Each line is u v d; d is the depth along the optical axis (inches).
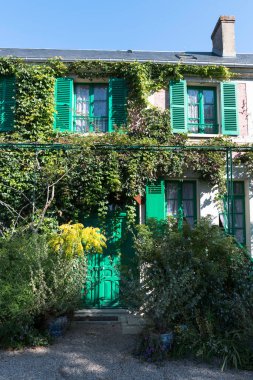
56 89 372.8
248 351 201.0
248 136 375.6
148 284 220.7
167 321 214.5
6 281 225.3
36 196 334.0
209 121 386.6
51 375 188.2
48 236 278.1
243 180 365.1
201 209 354.9
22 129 354.0
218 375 189.2
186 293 215.8
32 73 361.1
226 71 378.3
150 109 361.4
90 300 326.6
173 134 362.6
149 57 412.2
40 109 358.3
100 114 381.7
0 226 329.1
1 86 369.1
